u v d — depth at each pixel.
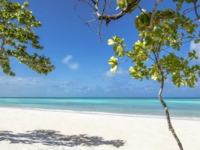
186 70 2.86
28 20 11.26
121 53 2.41
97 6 2.14
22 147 8.98
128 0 1.91
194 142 11.00
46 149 8.93
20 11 11.09
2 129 13.38
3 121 16.84
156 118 19.19
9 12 10.78
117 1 1.93
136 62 2.54
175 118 19.28
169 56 2.46
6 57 12.14
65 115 21.12
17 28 10.88
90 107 40.53
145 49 2.33
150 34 1.99
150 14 2.03
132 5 1.91
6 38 11.54
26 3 11.25
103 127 14.80
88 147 9.85
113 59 2.45
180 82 2.91
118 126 15.11
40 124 15.88
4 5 10.75
